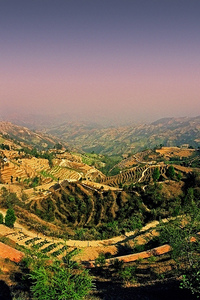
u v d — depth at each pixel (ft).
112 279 129.70
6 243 174.81
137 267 148.15
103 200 377.30
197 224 104.99
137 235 237.25
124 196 375.86
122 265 149.38
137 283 118.21
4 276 106.01
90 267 160.15
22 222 252.83
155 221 286.46
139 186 404.98
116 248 207.21
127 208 351.25
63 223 337.93
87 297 93.76
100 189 410.52
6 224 227.81
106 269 153.07
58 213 359.87
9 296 87.61
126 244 212.64
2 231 213.05
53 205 378.12
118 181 606.96
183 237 102.58
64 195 400.67
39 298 70.54
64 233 254.06
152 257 158.61
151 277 125.59
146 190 383.24
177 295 95.76
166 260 152.56
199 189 354.95
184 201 320.50
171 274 120.16
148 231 236.84
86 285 75.66
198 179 378.12
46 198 394.73
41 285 72.13
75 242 222.28
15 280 103.40
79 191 409.69
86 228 307.99
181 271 116.88
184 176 450.71
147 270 139.23
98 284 119.14
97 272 148.36
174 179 420.77
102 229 291.79
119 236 247.50
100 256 168.86
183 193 367.86
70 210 369.09
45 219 326.44
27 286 97.60
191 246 100.53
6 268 117.19
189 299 89.40
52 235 230.89
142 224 282.36
